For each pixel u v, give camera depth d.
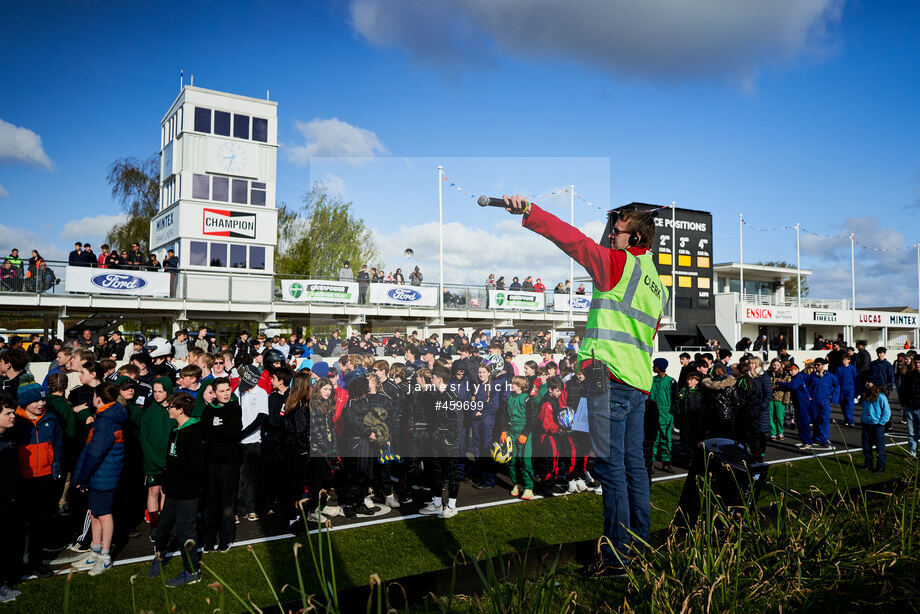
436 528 5.68
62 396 6.05
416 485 6.21
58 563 5.08
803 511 3.78
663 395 8.72
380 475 5.78
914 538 3.39
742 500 3.62
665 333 28.94
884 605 2.73
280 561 4.87
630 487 3.05
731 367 8.49
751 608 2.72
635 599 2.90
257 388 6.40
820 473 7.93
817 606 2.76
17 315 16.91
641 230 2.86
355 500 5.99
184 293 17.92
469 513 6.17
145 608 4.05
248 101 27.47
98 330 18.73
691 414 8.80
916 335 44.06
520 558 3.70
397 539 5.36
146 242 31.55
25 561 4.71
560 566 3.76
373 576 2.24
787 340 38.41
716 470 3.82
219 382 5.22
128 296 17.27
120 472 5.03
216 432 5.23
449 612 2.71
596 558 3.44
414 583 3.52
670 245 30.88
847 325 37.78
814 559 3.13
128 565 4.98
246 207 26.88
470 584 3.63
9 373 6.94
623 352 2.73
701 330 31.38
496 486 7.33
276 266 27.39
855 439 11.38
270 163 27.84
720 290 38.47
